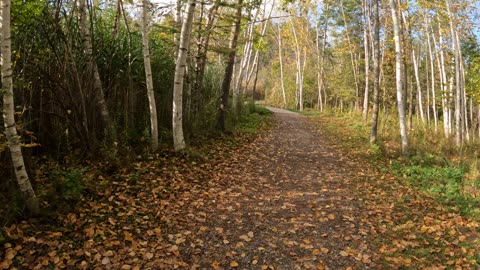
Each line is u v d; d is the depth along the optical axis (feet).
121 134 26.81
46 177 19.04
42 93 22.82
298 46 110.52
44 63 21.68
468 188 25.44
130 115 29.66
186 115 35.27
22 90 20.79
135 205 18.29
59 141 23.13
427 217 19.67
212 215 18.49
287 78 134.82
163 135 30.99
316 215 19.42
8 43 13.52
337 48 99.04
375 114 42.88
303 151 37.81
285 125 60.29
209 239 15.85
